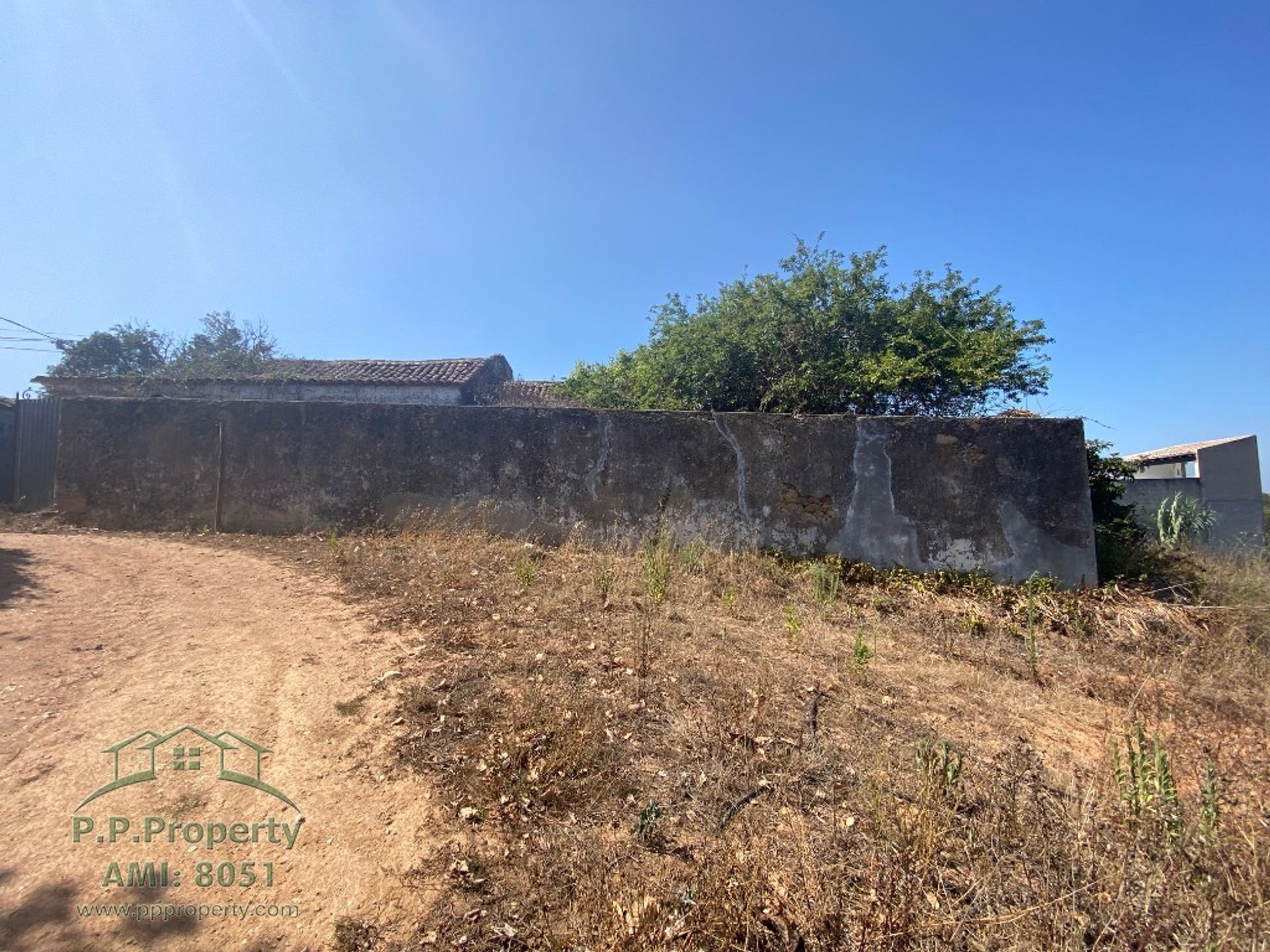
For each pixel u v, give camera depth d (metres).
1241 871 2.09
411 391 14.60
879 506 7.04
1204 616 5.84
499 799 2.59
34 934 1.95
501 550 6.59
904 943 1.92
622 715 3.27
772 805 2.67
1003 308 9.66
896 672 4.35
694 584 5.88
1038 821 2.37
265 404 7.71
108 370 20.73
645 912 1.99
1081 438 6.83
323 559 6.15
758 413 7.49
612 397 10.54
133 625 4.20
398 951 1.97
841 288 9.34
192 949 1.94
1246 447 16.55
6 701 3.13
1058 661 4.95
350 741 2.95
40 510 9.55
